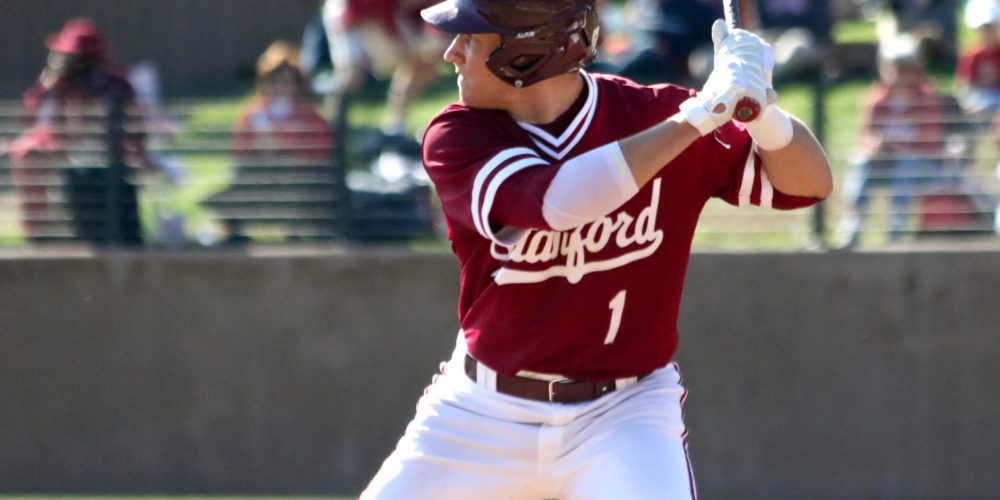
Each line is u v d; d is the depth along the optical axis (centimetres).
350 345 2636
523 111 1148
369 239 2742
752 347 2538
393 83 3522
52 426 2691
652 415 1206
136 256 2662
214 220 2775
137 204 2786
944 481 2511
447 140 1120
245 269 2647
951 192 2609
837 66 3834
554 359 1201
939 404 2509
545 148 1138
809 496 2531
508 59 1112
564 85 1155
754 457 2542
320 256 2634
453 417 1243
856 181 2645
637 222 1153
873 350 2517
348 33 3566
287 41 4903
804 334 2530
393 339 2628
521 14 1097
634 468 1170
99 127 2780
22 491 2688
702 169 1177
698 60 3369
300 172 2752
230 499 2627
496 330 1209
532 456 1222
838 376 2527
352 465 2636
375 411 2631
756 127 1109
